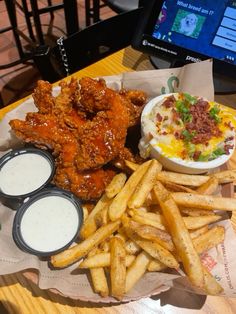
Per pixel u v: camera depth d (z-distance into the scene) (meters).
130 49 0.38
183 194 0.24
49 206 0.25
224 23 0.31
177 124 0.27
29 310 0.23
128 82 0.30
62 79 0.35
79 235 0.24
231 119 0.28
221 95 0.35
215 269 0.23
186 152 0.26
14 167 0.27
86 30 0.36
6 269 0.22
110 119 0.26
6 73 0.63
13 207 0.26
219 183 0.26
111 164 0.28
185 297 0.23
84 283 0.23
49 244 0.24
